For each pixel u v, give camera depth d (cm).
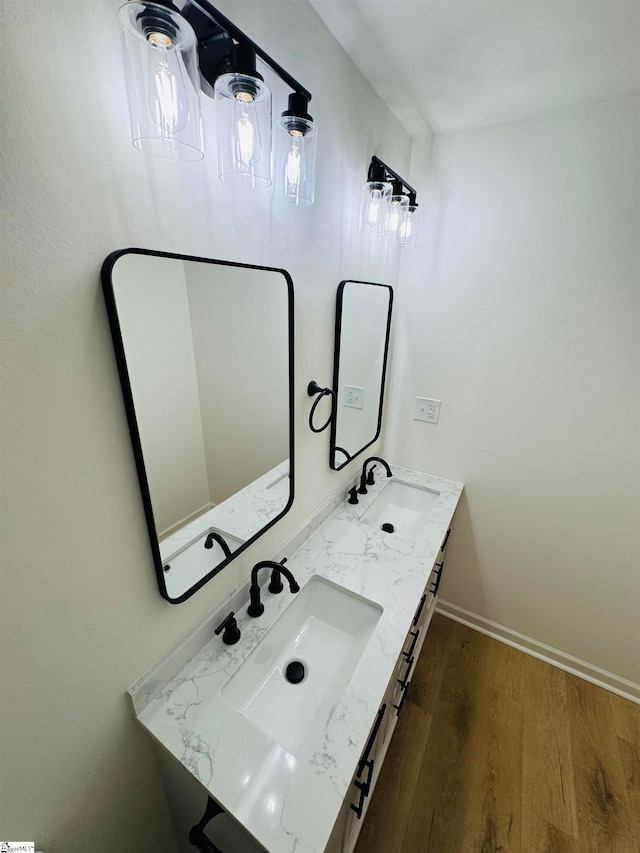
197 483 85
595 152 126
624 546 156
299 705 96
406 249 166
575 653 180
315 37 91
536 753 147
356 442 166
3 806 61
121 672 76
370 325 154
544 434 160
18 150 46
